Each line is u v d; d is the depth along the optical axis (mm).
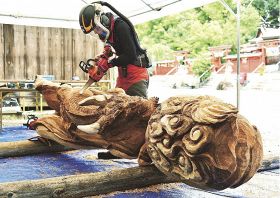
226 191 2000
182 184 2135
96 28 2371
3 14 5703
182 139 1541
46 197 1752
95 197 1876
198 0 4453
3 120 5676
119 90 2377
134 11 5555
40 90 2797
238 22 3939
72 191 1828
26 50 6457
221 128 1471
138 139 2102
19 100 6230
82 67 2449
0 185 1680
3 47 6266
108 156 2869
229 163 1483
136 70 2564
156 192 1976
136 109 2051
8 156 2980
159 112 1721
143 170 2031
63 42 6773
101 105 2127
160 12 5207
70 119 2441
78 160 2848
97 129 2049
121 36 2395
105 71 2436
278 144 3406
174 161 1614
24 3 5672
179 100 1691
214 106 1506
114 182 1951
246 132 1603
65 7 5883
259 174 2402
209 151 1477
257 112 5852
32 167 2600
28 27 6438
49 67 6680
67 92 2578
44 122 2824
